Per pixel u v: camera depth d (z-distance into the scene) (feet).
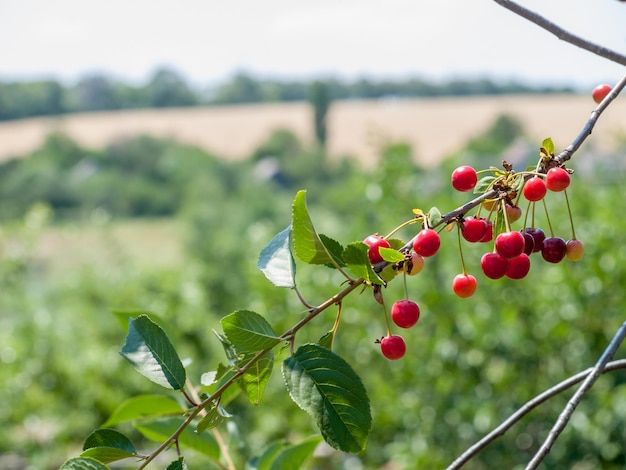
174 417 6.73
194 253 37.93
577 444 18.40
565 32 5.23
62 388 23.98
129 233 134.92
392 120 171.94
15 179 145.69
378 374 20.51
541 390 18.89
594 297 19.07
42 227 31.30
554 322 18.94
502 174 4.96
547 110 165.17
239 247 31.01
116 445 4.60
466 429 18.85
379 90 226.58
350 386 4.18
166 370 4.52
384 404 19.54
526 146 30.78
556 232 20.27
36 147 166.50
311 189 132.16
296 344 20.59
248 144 168.04
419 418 19.25
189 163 149.59
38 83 236.43
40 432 23.48
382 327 20.30
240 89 251.80
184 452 18.56
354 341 20.48
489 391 19.45
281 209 74.64
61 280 31.60
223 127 180.86
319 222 32.30
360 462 20.66
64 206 143.23
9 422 23.38
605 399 17.49
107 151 159.33
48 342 24.80
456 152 24.66
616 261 18.78
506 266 4.88
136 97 246.47
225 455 6.81
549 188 4.83
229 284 29.48
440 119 164.55
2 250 30.35
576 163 26.81
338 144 168.66
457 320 19.56
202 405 4.42
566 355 19.26
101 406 23.49
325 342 4.48
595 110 5.06
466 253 19.81
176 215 144.36
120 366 24.30
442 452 18.98
